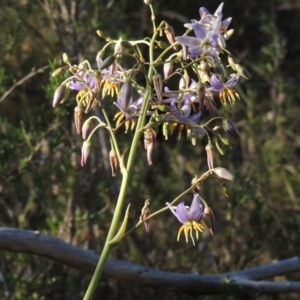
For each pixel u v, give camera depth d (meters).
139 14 11.96
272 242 8.19
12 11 9.68
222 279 6.07
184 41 3.72
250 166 9.42
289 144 11.45
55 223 7.33
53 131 6.97
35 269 7.16
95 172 7.99
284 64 14.62
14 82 7.31
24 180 8.38
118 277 5.77
